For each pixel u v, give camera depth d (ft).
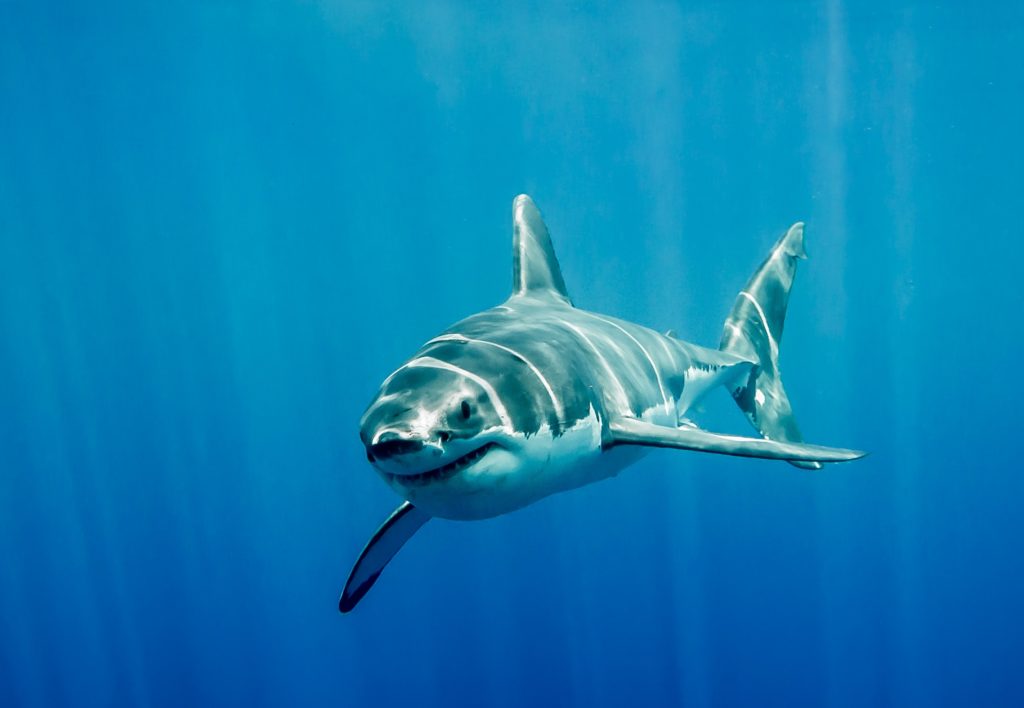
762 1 43.52
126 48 43.86
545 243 15.61
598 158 75.10
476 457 8.17
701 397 16.83
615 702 36.22
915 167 73.77
